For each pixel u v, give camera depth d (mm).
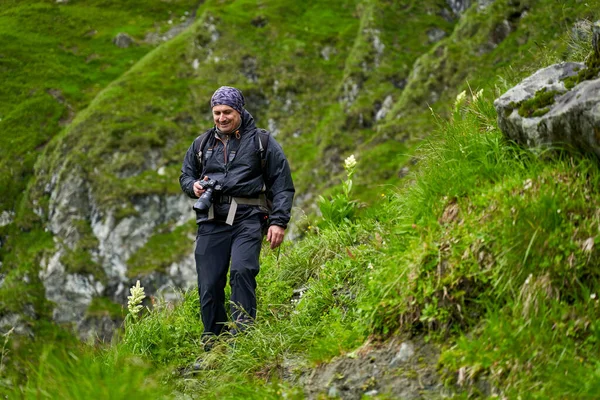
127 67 77562
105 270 57656
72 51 80375
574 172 5230
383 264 5941
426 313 5086
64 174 62688
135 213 59281
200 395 5871
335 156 59438
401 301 5281
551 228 4926
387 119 58844
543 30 48312
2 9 90312
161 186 60625
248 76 70312
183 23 85250
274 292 7684
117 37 81125
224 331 6926
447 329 4984
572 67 5871
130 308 7793
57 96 73312
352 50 70062
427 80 58250
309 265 7969
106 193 60406
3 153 67938
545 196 5008
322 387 5145
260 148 6824
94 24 85250
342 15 78000
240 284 6668
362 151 56031
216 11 76250
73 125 66062
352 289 6586
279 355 6023
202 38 73188
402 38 69875
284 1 79250
